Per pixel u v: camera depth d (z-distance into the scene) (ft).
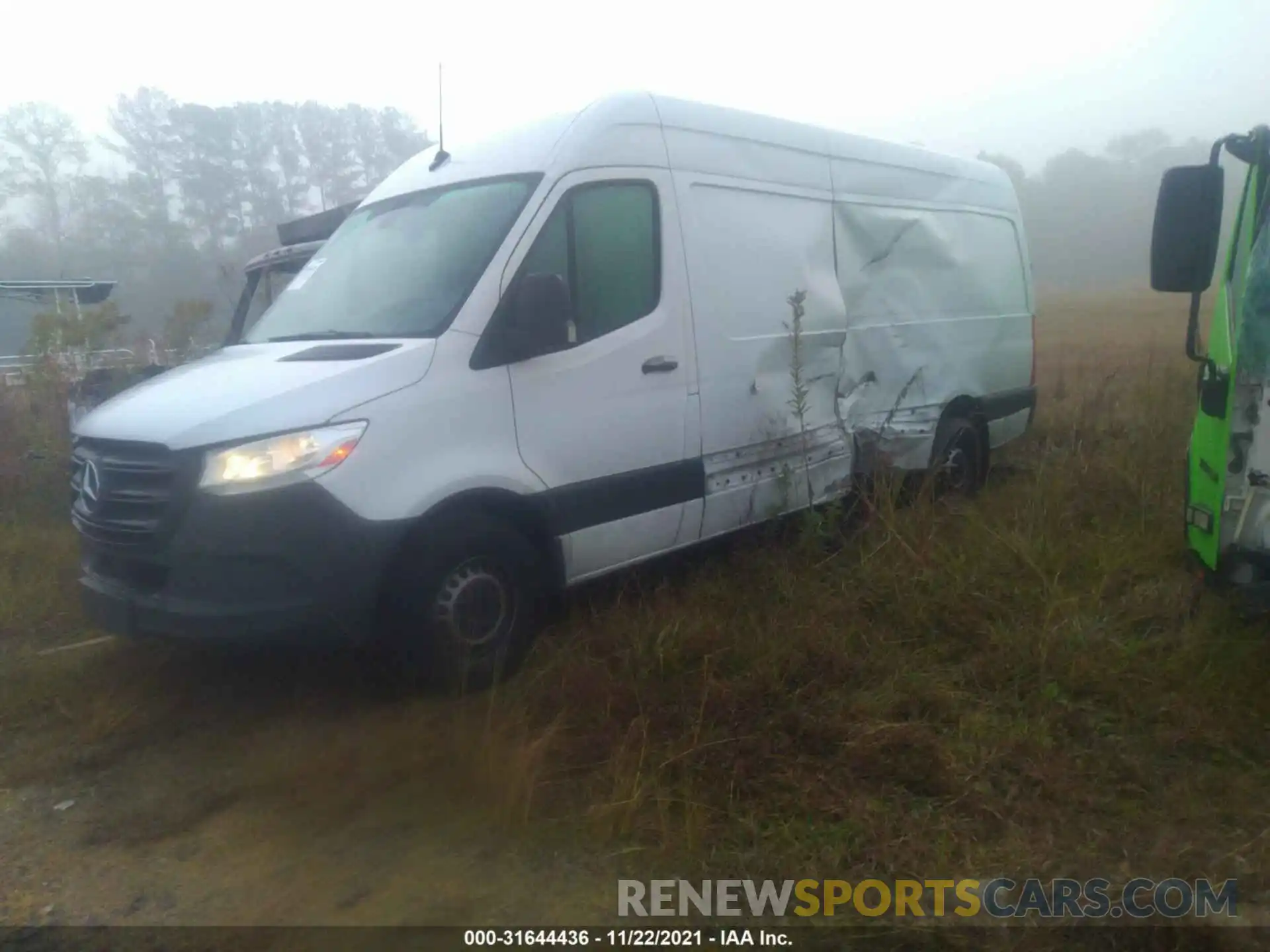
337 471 12.82
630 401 16.17
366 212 18.31
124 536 13.55
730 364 17.85
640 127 16.96
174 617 13.01
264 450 12.71
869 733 12.32
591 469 15.69
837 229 20.42
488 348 14.52
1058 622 14.96
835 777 11.73
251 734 13.79
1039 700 13.19
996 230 25.61
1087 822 10.91
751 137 18.79
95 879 10.80
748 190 18.54
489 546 14.47
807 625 15.02
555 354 15.21
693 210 17.52
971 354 24.11
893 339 21.67
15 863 11.16
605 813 11.11
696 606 16.25
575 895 10.14
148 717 14.46
